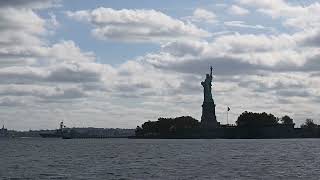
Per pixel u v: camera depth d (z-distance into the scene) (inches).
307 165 4835.1
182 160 5728.3
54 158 6338.6
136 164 5103.3
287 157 6220.5
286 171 4200.3
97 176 3870.6
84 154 7490.2
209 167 4645.7
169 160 5762.8
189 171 4232.3
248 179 3622.0
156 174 3996.1
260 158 6018.7
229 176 3823.8
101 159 6072.8
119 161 5649.6
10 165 5044.3
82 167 4756.4
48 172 4212.6
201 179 3624.5
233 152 7667.3
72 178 3730.3
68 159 6107.3
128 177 3791.8
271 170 4296.3
